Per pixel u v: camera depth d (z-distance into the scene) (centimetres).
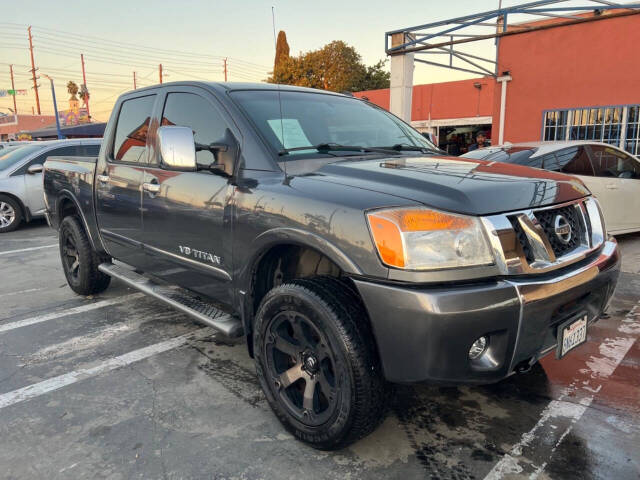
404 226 185
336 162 252
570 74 1197
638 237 664
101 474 209
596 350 325
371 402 198
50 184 465
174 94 317
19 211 884
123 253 372
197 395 276
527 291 187
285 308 219
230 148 262
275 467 212
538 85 1253
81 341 355
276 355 235
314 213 208
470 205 188
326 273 244
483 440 231
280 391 232
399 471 209
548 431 237
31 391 282
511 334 187
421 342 181
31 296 469
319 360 211
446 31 1108
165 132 243
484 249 186
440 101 2352
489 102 2183
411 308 180
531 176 227
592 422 244
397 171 225
